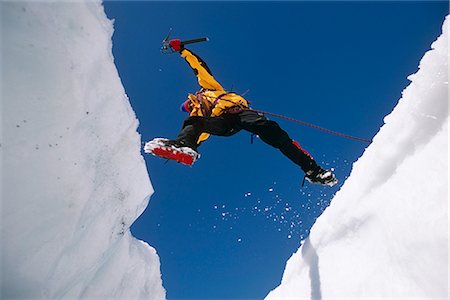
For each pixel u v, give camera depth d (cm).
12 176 145
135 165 229
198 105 271
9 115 143
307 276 303
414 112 221
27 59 149
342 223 281
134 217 252
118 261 257
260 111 275
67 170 169
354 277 241
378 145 266
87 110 179
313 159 261
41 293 162
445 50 211
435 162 193
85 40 173
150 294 321
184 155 217
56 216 164
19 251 150
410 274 189
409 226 191
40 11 154
